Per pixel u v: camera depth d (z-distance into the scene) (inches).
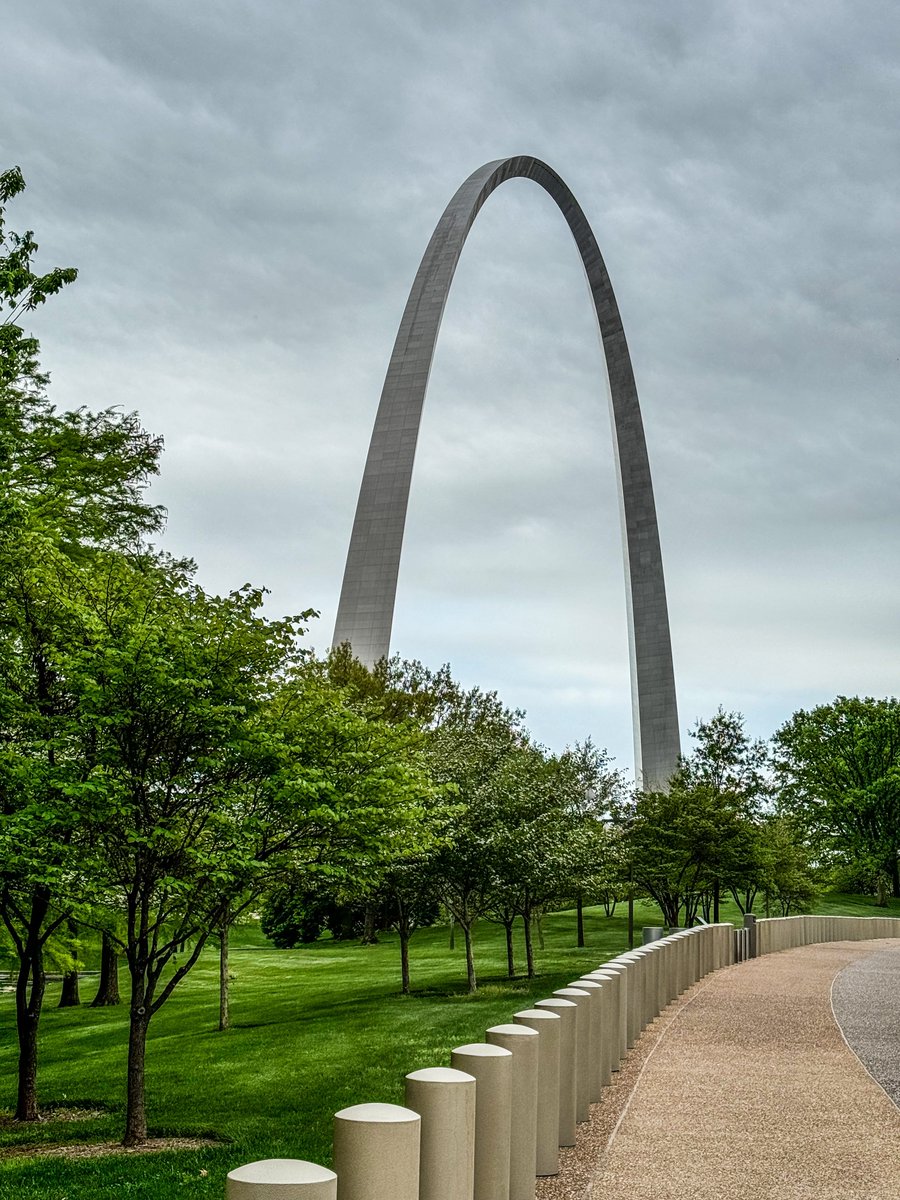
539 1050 354.0
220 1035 1021.8
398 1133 221.1
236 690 611.8
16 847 584.4
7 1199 455.2
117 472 940.0
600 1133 402.6
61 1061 991.6
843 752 3378.4
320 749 650.2
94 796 571.8
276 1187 184.1
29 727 639.8
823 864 3321.9
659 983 758.5
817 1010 772.6
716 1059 563.2
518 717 2369.6
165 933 767.1
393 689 2028.8
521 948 1779.0
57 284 576.7
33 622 645.9
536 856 1181.1
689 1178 341.4
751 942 1353.3
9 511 610.5
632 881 1601.9
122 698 590.2
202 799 612.4
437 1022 960.3
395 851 697.0
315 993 1359.5
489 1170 292.2
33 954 724.0
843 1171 347.3
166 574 767.1
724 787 2241.6
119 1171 503.8
